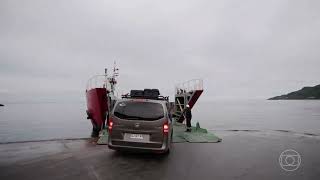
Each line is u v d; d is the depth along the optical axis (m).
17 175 5.48
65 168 6.11
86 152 7.96
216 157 7.60
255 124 49.59
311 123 51.03
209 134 12.41
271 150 8.88
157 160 7.08
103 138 10.45
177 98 21.17
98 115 16.64
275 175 5.88
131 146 7.00
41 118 86.81
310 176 5.82
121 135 7.07
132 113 7.18
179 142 10.27
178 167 6.38
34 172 5.73
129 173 5.80
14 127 50.09
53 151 8.12
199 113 116.00
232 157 7.64
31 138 31.11
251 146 9.65
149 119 7.07
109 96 16.23
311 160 7.40
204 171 6.09
